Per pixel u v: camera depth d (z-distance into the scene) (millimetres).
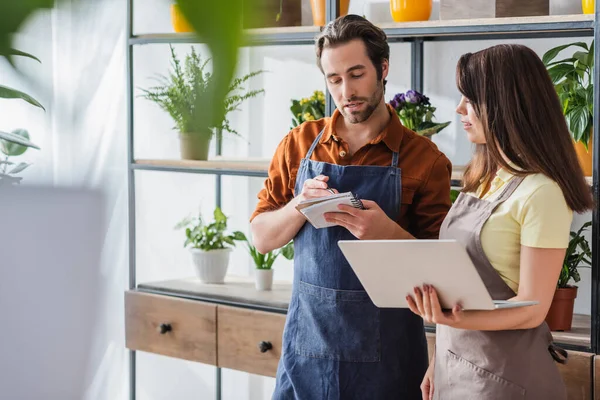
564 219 1582
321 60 1968
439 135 2994
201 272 3291
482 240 1646
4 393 207
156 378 3838
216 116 184
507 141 1610
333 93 1976
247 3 181
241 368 2969
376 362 1958
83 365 212
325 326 1988
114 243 3775
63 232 212
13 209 214
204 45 170
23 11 185
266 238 2080
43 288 209
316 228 1991
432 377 1852
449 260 1440
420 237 2039
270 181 2195
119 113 3686
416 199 2033
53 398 209
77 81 244
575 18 2289
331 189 1875
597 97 2242
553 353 1712
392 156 2012
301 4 3000
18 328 208
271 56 3385
